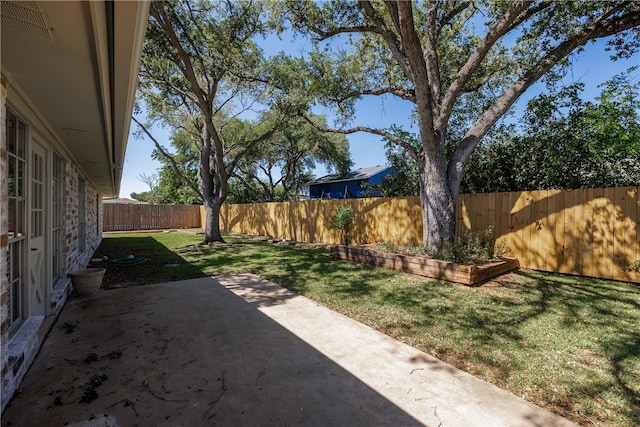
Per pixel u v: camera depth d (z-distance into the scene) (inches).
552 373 92.0
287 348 111.0
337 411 76.4
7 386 79.6
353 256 277.3
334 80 347.9
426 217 239.0
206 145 452.8
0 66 76.9
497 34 207.5
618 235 191.3
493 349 107.6
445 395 82.5
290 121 454.6
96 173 283.6
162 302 166.2
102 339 119.0
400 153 393.7
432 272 206.7
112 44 70.1
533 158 283.3
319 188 936.3
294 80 391.2
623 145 237.9
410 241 283.7
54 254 170.4
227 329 128.9
